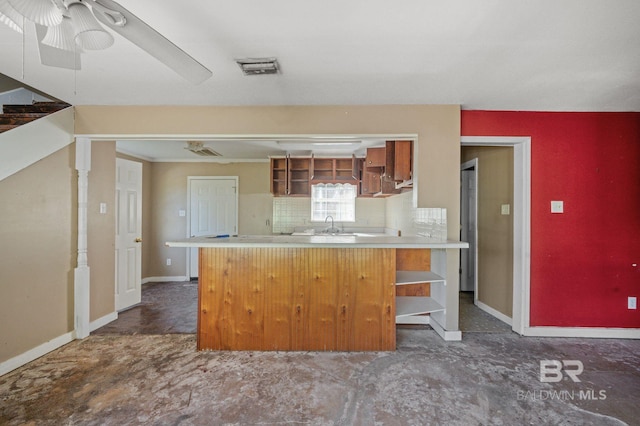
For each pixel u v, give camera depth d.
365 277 2.77
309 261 2.75
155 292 4.83
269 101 2.99
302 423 1.81
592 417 1.88
